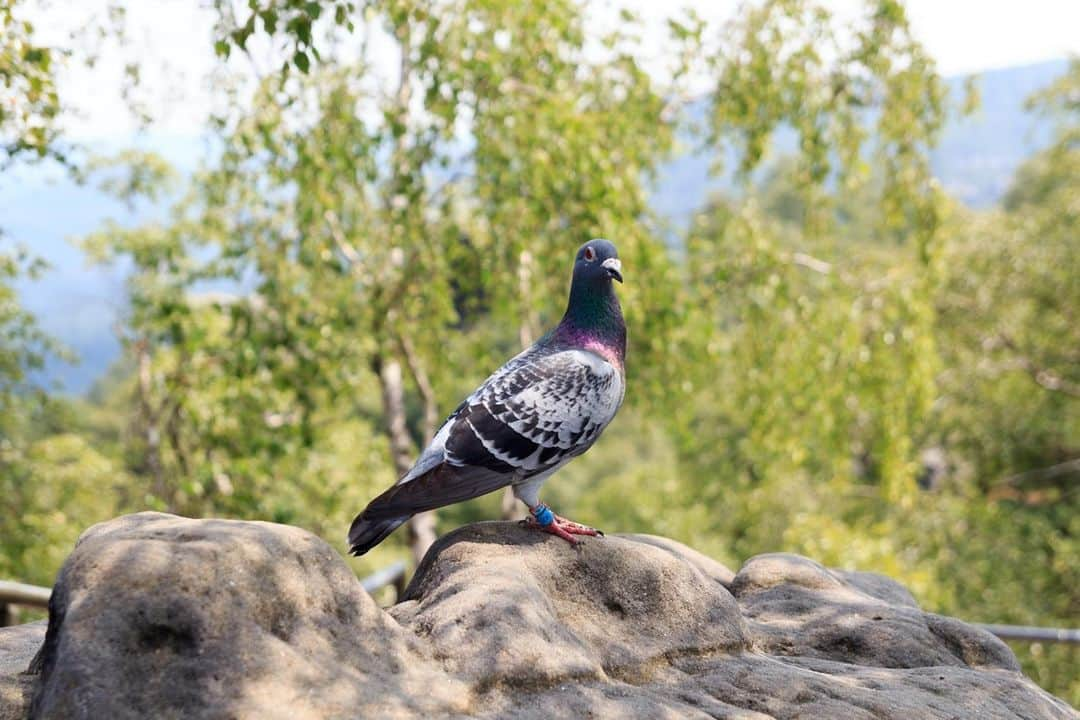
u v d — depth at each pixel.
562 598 3.60
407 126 10.26
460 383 12.24
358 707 2.69
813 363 11.98
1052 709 3.74
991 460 19.58
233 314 10.38
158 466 12.68
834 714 3.19
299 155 9.53
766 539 19.72
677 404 11.86
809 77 11.86
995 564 16.88
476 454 3.63
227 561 2.84
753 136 11.93
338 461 13.59
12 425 14.37
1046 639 5.81
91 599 2.71
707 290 12.20
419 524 11.70
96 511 14.50
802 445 12.80
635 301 10.26
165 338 11.06
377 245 11.01
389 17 9.54
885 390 12.12
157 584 2.73
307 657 2.81
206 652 2.69
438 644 3.07
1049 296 17.70
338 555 3.11
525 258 10.52
